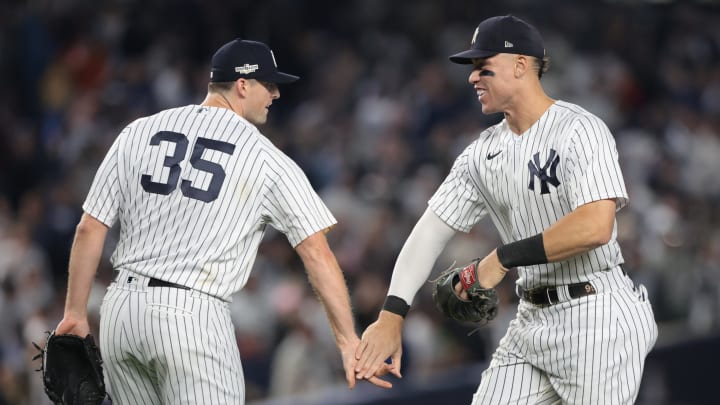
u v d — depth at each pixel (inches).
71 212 1781.5
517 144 687.1
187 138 683.4
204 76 2169.0
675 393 1535.4
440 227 740.0
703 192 2299.5
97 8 2222.0
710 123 2498.8
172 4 2249.0
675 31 2758.4
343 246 1717.5
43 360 695.1
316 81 2320.4
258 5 2345.0
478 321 709.9
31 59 2119.8
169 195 671.8
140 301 664.4
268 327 1494.8
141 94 2071.9
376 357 724.0
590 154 652.7
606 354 668.7
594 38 2637.8
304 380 1366.9
